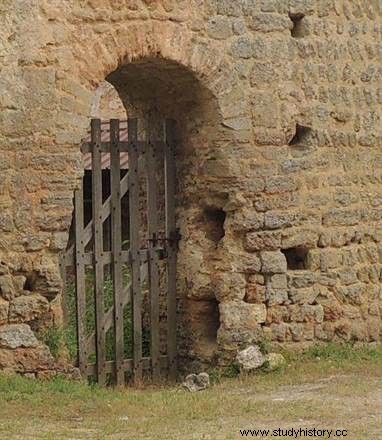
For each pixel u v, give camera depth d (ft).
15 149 50.01
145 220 59.36
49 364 50.42
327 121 58.85
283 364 55.26
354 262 59.72
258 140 56.39
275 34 56.95
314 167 58.23
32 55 50.29
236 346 55.72
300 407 45.83
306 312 57.52
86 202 65.72
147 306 58.18
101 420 44.39
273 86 56.80
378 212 61.00
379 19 61.46
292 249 58.03
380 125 61.31
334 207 58.95
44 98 50.55
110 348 56.24
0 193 49.70
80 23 51.52
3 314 49.85
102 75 52.06
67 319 55.36
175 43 53.83
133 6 52.80
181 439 40.57
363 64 60.59
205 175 56.44
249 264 56.39
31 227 50.39
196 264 57.16
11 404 46.21
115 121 55.67
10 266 50.01
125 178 56.13
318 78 58.54
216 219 57.82
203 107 55.88
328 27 59.06
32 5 50.34
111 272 55.83
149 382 56.29
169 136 57.72
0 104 49.65
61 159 50.93
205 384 52.95
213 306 57.88
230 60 55.47
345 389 49.57
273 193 56.80
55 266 50.98
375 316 60.44
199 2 54.49
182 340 58.08
